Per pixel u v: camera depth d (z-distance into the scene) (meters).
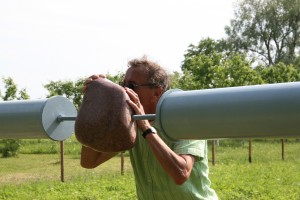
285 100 1.95
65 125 2.61
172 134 2.25
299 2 57.53
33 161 25.14
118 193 12.96
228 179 15.38
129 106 2.36
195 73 29.30
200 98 2.15
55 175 18.80
